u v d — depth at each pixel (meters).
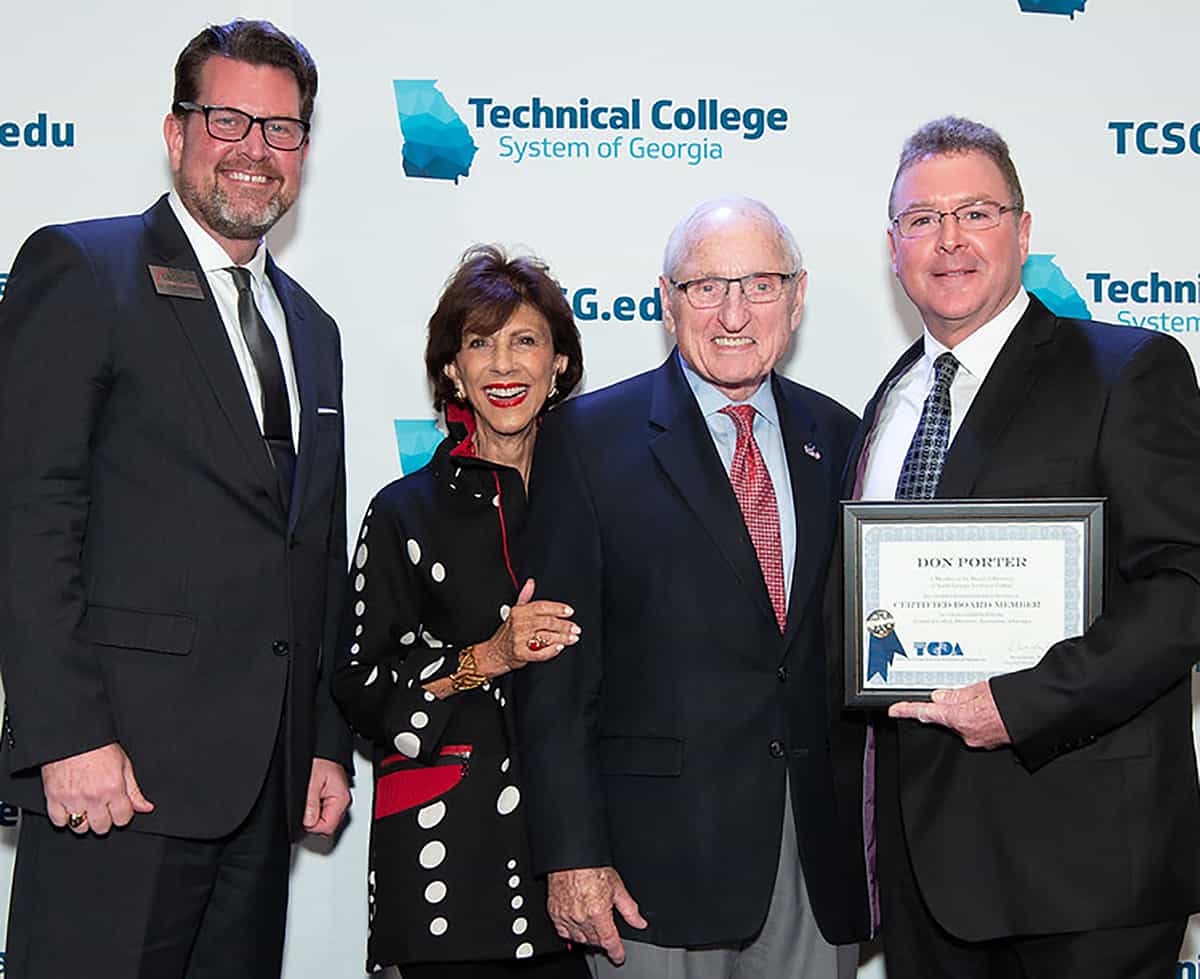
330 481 2.25
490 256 2.34
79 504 1.95
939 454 1.95
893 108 2.77
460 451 2.28
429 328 2.33
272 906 2.19
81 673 1.90
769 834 1.95
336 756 2.36
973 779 1.88
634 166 2.78
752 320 2.01
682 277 2.04
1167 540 1.76
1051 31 2.76
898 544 1.86
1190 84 2.77
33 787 1.97
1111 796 1.82
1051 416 1.88
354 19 2.74
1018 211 1.97
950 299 1.95
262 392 2.15
